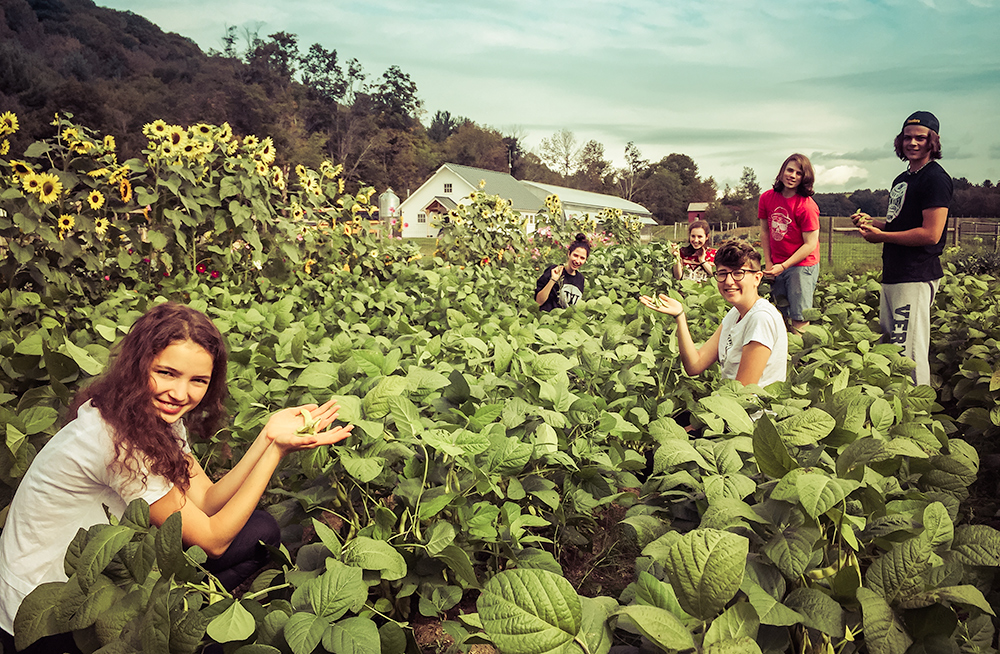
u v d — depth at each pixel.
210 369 2.01
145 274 6.88
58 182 5.80
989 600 1.88
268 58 104.75
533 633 1.18
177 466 1.96
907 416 2.51
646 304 3.89
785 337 3.52
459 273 8.08
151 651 1.31
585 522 2.96
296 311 5.65
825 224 34.81
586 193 69.81
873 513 1.70
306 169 8.23
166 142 6.66
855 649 1.49
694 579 1.24
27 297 4.72
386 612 2.23
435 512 1.98
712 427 2.13
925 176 5.03
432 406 2.56
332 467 2.23
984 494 3.73
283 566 2.05
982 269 17.28
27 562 1.88
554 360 2.92
